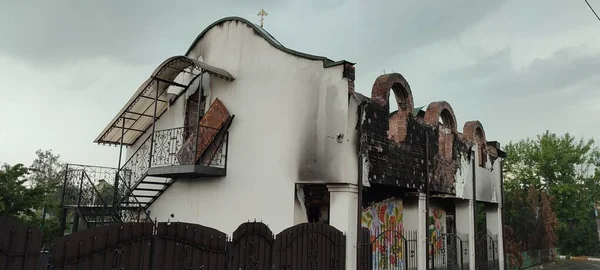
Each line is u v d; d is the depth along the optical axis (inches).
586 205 1628.9
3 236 186.9
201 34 519.2
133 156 543.8
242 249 281.7
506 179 1567.4
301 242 325.4
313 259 334.3
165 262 240.7
